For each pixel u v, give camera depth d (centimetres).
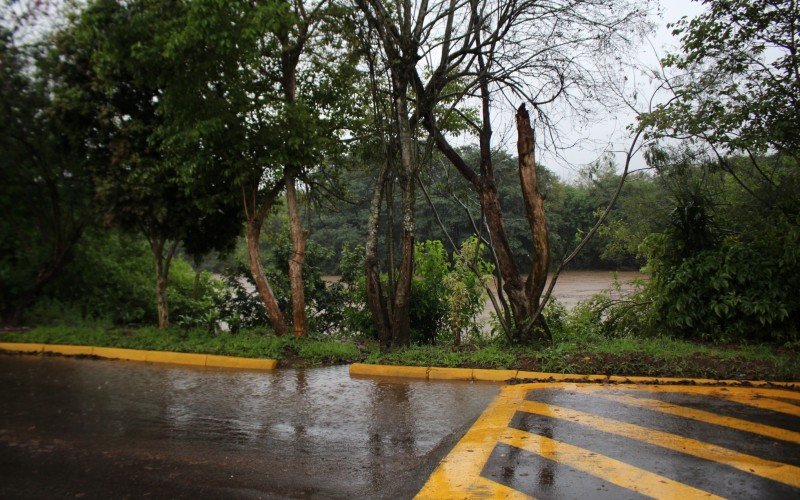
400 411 625
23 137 1105
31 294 1197
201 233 1189
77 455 491
